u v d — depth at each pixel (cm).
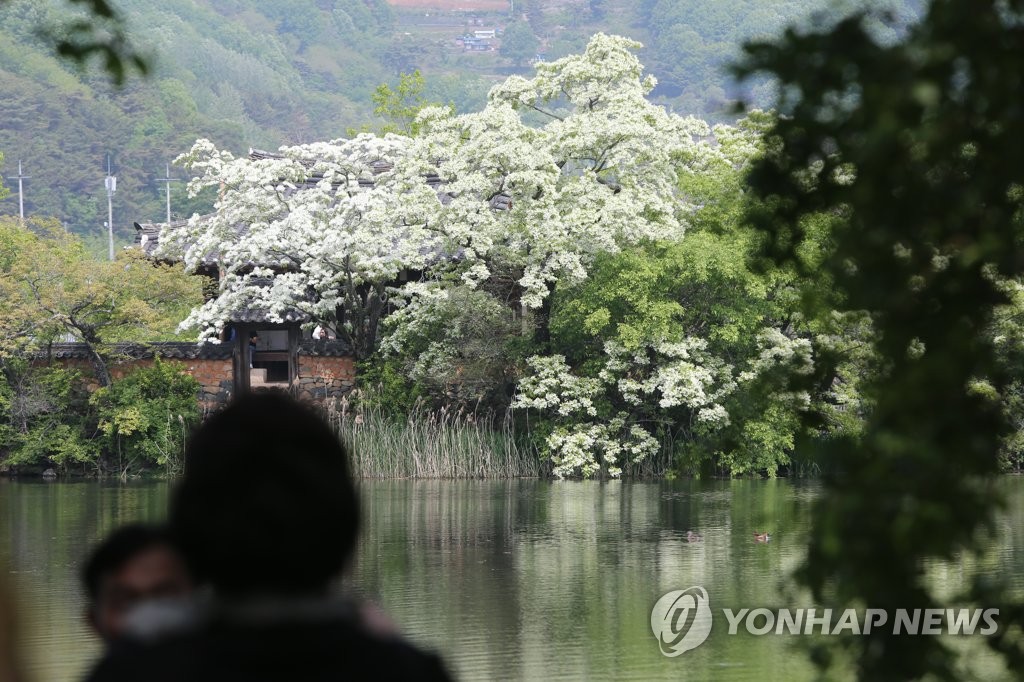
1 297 6625
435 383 6462
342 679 475
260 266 6631
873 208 657
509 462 6275
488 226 6128
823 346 887
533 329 6475
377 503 5025
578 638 2503
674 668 2225
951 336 655
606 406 6316
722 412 5950
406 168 6253
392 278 6400
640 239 6294
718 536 4012
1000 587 823
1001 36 611
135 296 6719
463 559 3562
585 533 4106
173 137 19638
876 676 755
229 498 481
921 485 654
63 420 6656
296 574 482
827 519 658
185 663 471
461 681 2144
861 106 636
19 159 18438
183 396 6644
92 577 648
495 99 6469
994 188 654
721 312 6194
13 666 533
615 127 6147
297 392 6606
